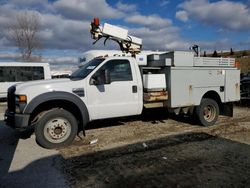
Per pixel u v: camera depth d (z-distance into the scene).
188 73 7.66
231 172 4.45
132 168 4.73
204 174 4.39
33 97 5.93
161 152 5.58
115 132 7.39
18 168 4.84
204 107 7.99
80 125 6.89
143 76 7.28
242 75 15.70
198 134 7.07
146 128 7.86
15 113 6.08
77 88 6.30
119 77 6.86
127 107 6.96
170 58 7.44
